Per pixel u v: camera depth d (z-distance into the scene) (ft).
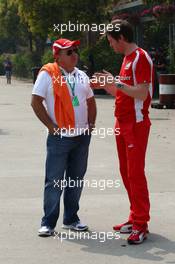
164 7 90.53
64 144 24.25
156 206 29.35
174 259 21.86
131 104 23.52
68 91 24.13
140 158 23.63
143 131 23.66
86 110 24.70
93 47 116.26
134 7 112.68
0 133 56.80
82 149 24.82
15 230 25.53
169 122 63.72
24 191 32.65
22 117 71.56
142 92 23.18
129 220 25.13
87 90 24.62
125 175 24.67
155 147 47.29
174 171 38.01
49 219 24.80
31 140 52.03
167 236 24.59
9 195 31.78
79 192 25.25
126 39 23.41
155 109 78.33
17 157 43.47
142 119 23.59
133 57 23.34
